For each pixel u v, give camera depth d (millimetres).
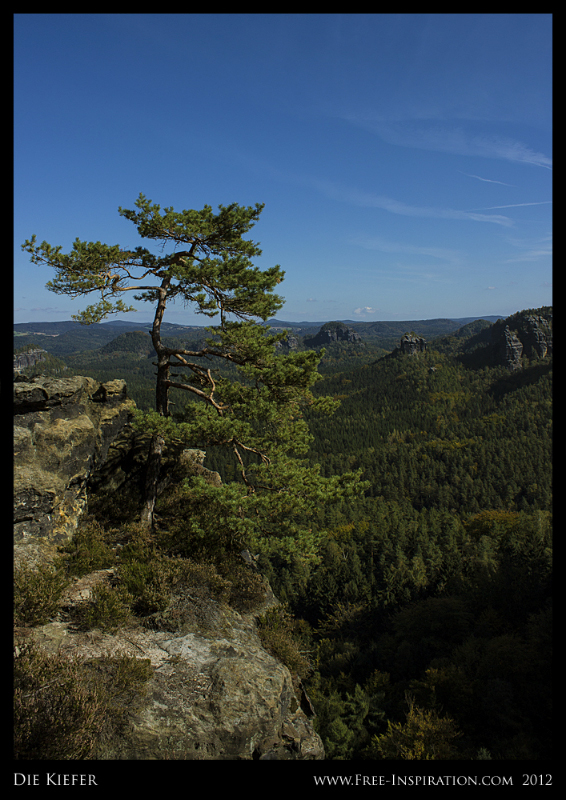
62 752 6168
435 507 150250
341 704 37938
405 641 48281
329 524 110625
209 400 15742
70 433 12945
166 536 14352
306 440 15406
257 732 8875
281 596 73938
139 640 9891
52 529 11867
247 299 15945
